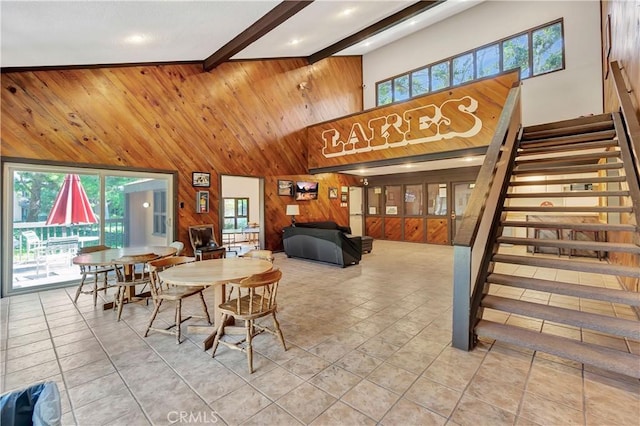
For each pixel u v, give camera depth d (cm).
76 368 228
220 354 248
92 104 479
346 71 952
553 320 231
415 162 595
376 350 250
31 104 425
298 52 762
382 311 341
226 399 190
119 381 210
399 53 914
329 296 399
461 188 848
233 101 674
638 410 176
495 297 272
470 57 777
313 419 171
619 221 488
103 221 495
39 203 437
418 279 485
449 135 545
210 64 578
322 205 900
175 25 389
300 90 816
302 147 820
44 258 442
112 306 360
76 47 385
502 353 243
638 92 292
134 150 525
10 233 411
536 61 679
